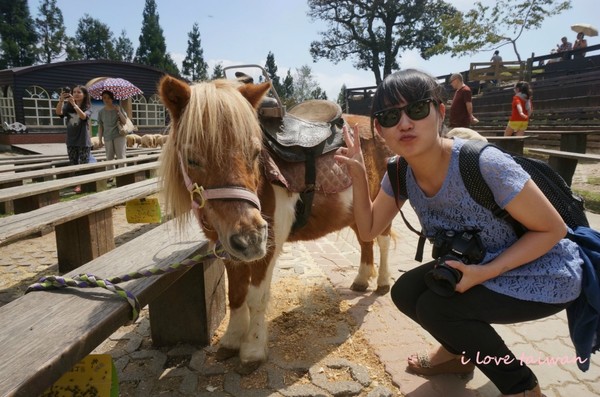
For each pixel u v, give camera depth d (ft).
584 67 52.37
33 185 14.82
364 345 8.34
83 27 230.07
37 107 61.31
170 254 7.13
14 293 11.44
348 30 117.70
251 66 8.37
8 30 171.12
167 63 173.37
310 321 9.30
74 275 6.05
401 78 5.25
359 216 6.84
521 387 5.71
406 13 109.40
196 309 8.15
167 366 7.76
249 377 7.32
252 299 7.55
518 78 59.57
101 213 13.29
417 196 6.24
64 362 3.97
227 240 5.46
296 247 14.73
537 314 5.64
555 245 5.52
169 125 6.87
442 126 5.65
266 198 7.06
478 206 5.50
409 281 6.68
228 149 5.70
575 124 42.47
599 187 24.63
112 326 4.85
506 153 5.51
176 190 6.72
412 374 7.29
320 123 8.79
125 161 24.75
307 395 6.81
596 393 6.80
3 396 3.22
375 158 10.03
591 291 5.45
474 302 5.53
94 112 57.31
